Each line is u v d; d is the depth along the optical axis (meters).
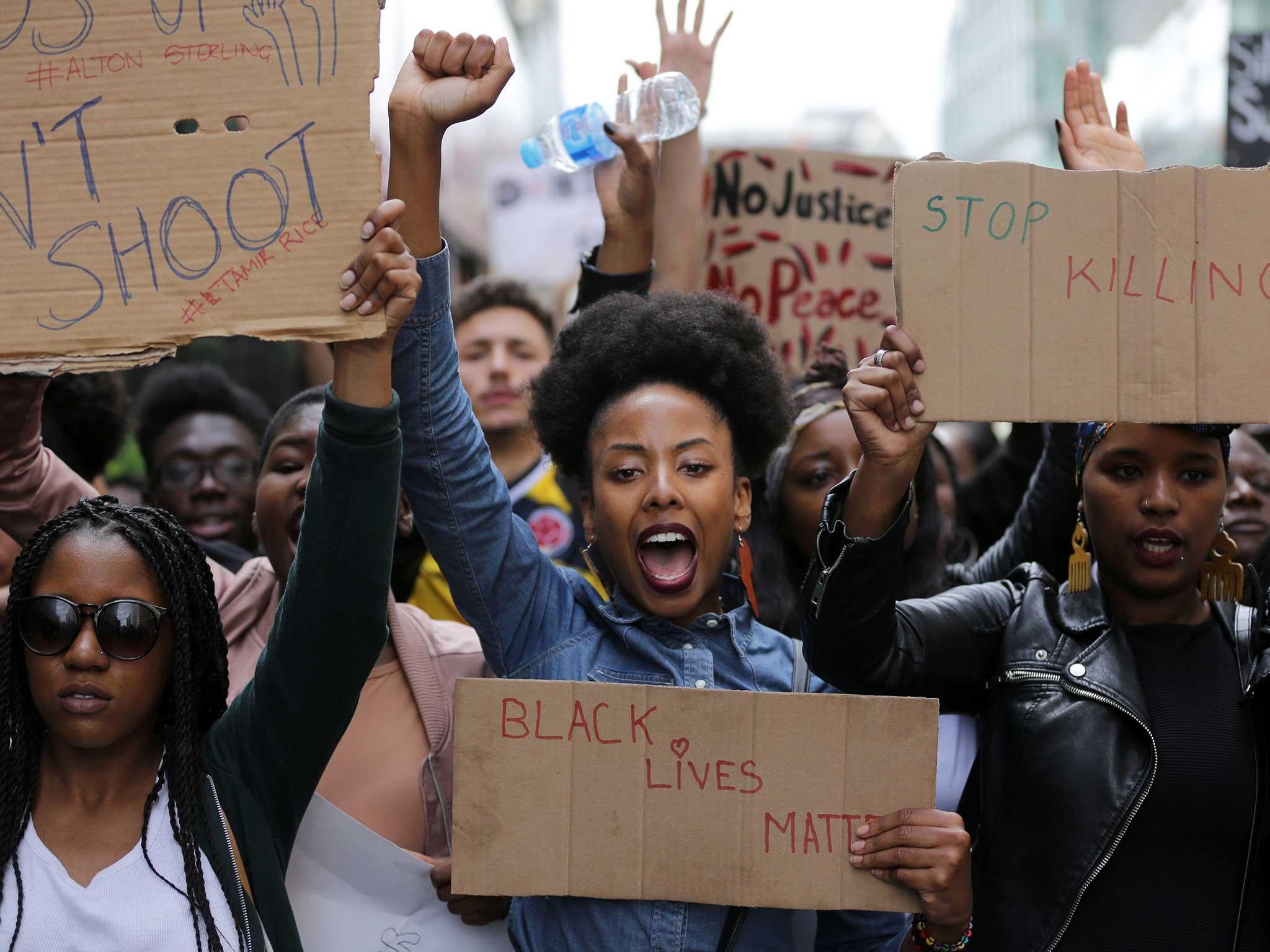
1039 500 2.99
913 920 2.03
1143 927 2.02
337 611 1.94
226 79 1.80
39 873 1.87
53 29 1.81
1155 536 2.12
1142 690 2.10
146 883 1.87
